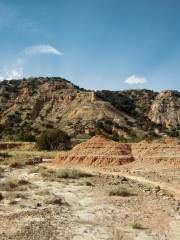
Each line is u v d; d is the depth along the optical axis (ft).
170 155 167.53
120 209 73.20
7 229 56.08
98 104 543.39
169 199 84.07
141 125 543.39
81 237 53.42
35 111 556.51
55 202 77.46
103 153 183.32
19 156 233.96
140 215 67.92
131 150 188.03
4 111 564.30
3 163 186.60
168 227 59.98
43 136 309.42
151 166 157.07
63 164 184.44
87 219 64.39
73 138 420.36
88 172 144.46
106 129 469.98
